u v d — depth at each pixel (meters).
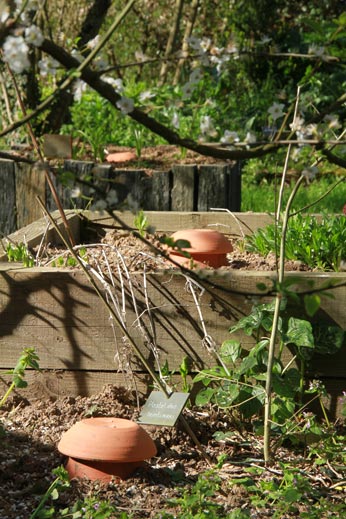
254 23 14.31
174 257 4.28
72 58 2.13
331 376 3.61
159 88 10.92
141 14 16.25
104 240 5.10
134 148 8.28
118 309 3.60
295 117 2.31
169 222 5.30
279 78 13.64
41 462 3.12
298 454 3.38
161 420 3.28
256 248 4.91
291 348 3.57
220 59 2.16
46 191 6.45
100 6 9.11
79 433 3.01
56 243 4.97
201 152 2.21
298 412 3.48
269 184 10.22
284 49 13.72
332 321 3.57
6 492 2.92
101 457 2.92
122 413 3.51
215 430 3.50
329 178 10.53
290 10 14.45
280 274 3.11
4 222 6.57
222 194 6.48
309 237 4.59
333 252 4.47
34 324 3.71
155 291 3.66
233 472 3.17
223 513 2.81
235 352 3.55
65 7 14.02
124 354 3.66
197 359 3.66
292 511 2.87
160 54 16.55
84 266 3.62
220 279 3.61
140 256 4.26
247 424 3.54
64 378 3.73
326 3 14.48
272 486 2.97
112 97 2.14
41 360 3.72
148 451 3.02
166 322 3.66
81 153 7.92
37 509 2.70
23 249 4.27
